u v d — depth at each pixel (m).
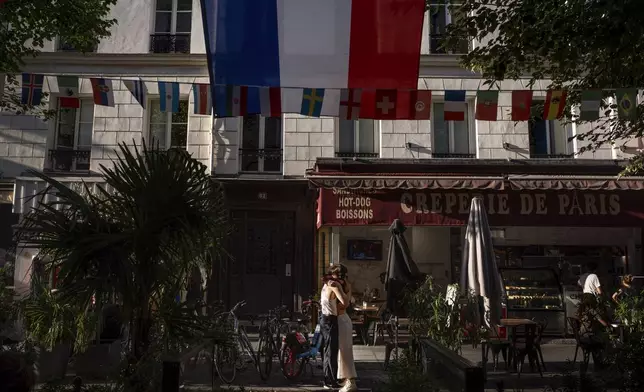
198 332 5.46
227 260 14.83
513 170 14.33
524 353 8.60
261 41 6.91
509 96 15.08
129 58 15.20
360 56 6.89
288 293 14.91
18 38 11.19
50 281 7.56
